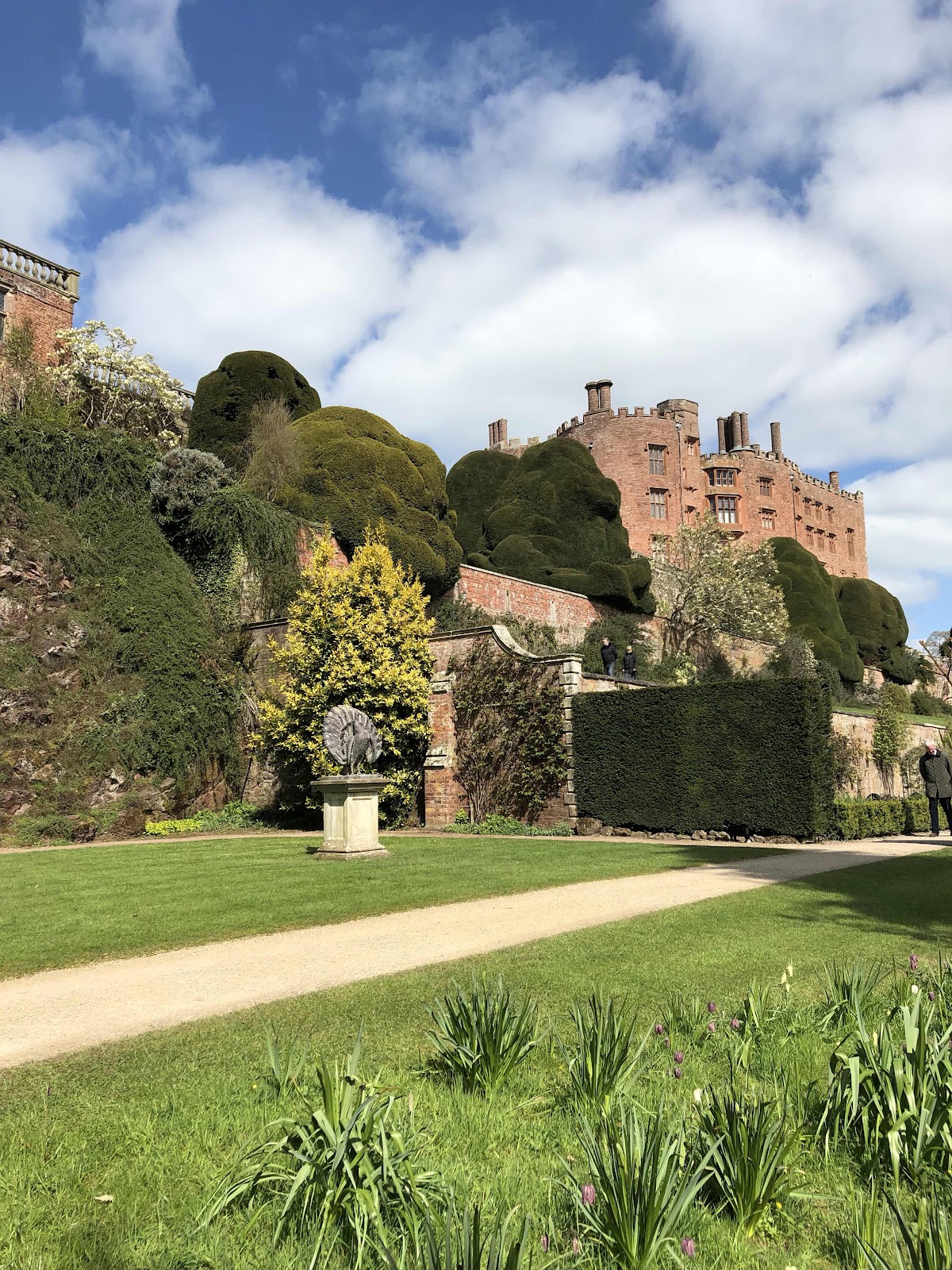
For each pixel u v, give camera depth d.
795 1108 3.36
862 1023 3.77
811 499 71.94
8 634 19.02
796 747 16.41
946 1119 2.97
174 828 19.81
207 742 21.94
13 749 18.03
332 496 26.97
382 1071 3.83
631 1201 2.40
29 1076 4.12
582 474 43.16
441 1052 3.91
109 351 31.80
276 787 22.34
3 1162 3.13
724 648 40.75
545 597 33.06
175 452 23.69
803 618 52.12
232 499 23.86
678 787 17.55
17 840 17.28
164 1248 2.58
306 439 28.33
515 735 19.91
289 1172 2.81
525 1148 3.22
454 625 28.20
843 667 48.69
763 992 4.59
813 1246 2.61
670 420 58.66
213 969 6.36
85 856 14.52
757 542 62.62
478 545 49.22
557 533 42.59
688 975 5.63
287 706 21.06
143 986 5.92
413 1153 2.81
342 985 5.69
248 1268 2.47
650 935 6.95
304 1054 3.55
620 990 5.27
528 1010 4.13
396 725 20.58
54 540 20.66
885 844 15.85
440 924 7.92
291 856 13.87
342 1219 2.61
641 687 21.73
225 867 12.38
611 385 58.56
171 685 21.30
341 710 13.84
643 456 56.88
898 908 8.14
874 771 26.08
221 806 22.34
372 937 7.39
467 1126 3.38
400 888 9.98
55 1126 3.47
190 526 23.62
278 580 24.48
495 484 50.69
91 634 20.31
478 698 20.58
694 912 8.04
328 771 20.17
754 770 16.75
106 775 19.33
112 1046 4.56
